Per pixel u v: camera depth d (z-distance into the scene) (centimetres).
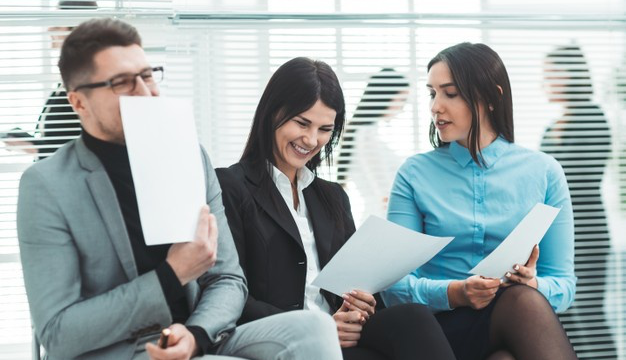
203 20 279
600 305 303
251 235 204
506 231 226
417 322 185
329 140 223
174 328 153
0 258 273
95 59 162
